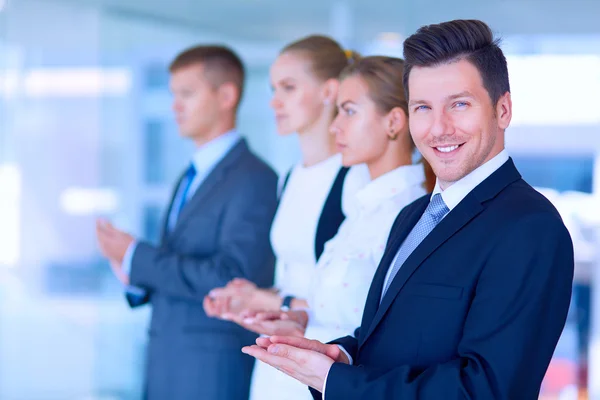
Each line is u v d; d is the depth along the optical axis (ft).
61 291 15.89
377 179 5.93
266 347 4.43
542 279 3.88
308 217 6.88
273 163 15.61
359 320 5.73
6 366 15.57
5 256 15.87
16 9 15.76
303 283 6.94
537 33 15.14
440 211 4.46
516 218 4.01
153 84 16.22
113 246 8.73
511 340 3.85
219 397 8.43
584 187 15.66
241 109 15.66
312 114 7.09
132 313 15.71
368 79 5.93
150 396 8.79
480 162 4.28
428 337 4.19
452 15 14.98
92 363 15.60
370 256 5.76
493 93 4.25
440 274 4.22
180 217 8.77
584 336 14.58
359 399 4.10
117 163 16.31
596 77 15.25
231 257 8.29
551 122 15.62
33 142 16.15
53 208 16.12
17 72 15.99
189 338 8.52
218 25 16.07
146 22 16.10
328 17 15.62
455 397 3.86
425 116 4.31
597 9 14.17
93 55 16.17
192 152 16.11
